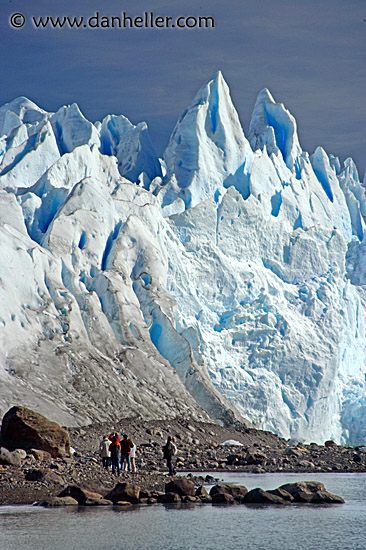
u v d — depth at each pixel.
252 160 165.62
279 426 142.12
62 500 44.47
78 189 128.12
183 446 87.62
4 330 97.31
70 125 161.88
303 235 166.50
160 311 121.12
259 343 145.75
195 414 106.19
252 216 157.38
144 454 76.75
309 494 46.81
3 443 64.56
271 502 45.81
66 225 122.00
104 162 147.75
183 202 151.25
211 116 163.38
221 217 153.62
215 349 139.62
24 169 140.12
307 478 62.03
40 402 88.25
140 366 108.81
